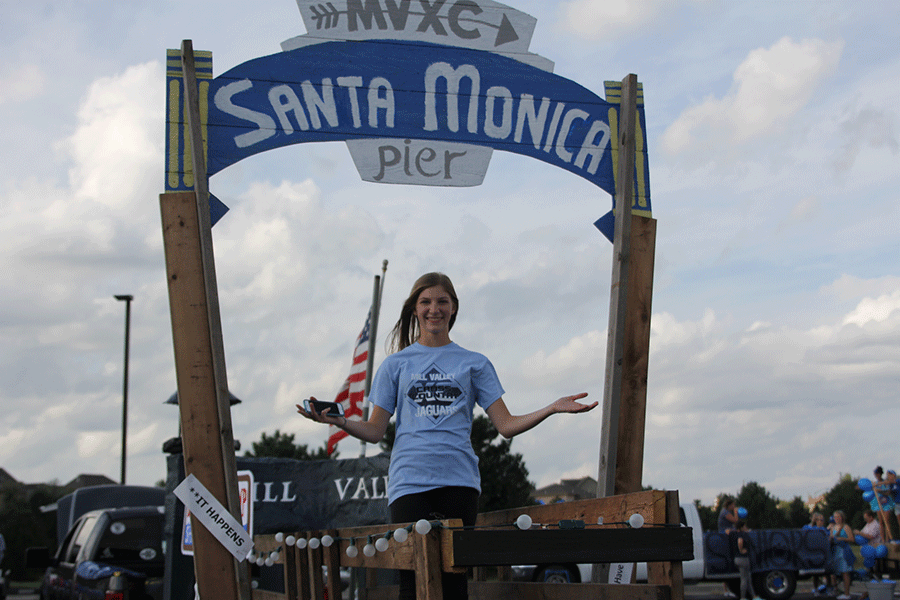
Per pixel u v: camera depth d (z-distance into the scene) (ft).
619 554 7.98
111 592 22.65
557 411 9.84
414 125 16.01
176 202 14.71
